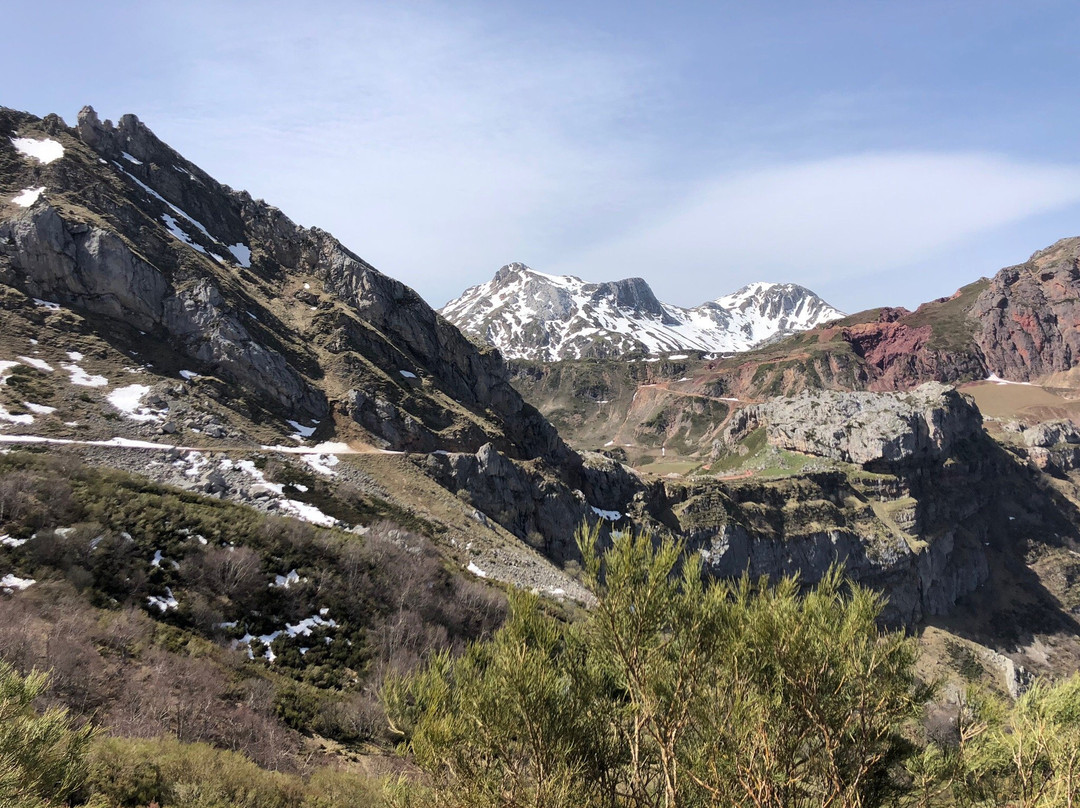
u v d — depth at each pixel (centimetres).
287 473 7988
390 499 8619
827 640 914
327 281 13350
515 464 11550
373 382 11188
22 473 5281
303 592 5294
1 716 1031
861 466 18050
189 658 3994
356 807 2800
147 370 8856
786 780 886
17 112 11394
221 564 5134
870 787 947
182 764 2589
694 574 973
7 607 3669
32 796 989
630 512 13675
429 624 5359
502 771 955
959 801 986
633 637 916
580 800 902
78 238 9375
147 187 12250
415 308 13662
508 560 8419
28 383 7556
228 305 10256
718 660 944
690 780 911
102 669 3409
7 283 8731
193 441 7969
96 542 4831
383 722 3950
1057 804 912
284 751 3372
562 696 945
